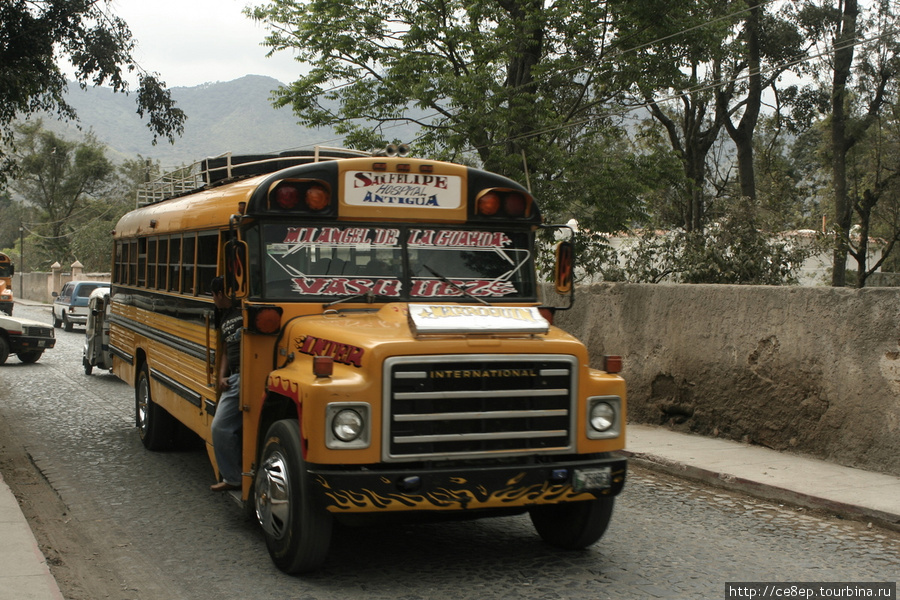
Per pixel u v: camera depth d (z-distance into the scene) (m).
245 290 5.92
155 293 9.42
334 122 24.70
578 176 22.08
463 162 23.47
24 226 93.56
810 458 9.02
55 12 12.88
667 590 5.30
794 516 7.28
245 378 6.06
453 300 6.22
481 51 22.41
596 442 5.47
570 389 5.37
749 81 28.78
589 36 22.05
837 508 7.27
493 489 5.14
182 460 9.48
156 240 9.57
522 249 6.56
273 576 5.53
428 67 23.08
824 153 35.72
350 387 4.96
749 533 6.72
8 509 6.86
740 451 9.43
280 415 5.79
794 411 9.27
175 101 14.48
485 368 5.16
